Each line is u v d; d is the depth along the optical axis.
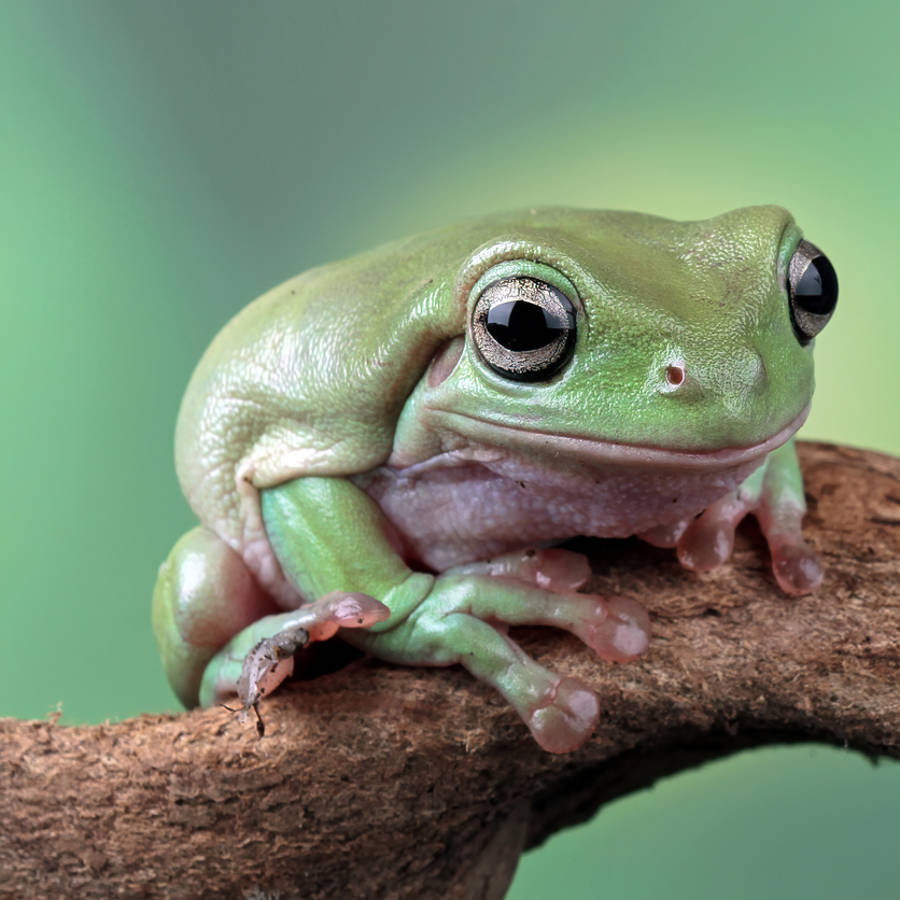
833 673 0.34
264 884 0.34
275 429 0.35
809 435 0.54
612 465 0.33
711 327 0.33
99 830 0.34
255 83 0.56
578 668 0.34
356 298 0.35
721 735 0.35
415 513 0.35
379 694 0.34
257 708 0.34
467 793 0.34
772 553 0.34
